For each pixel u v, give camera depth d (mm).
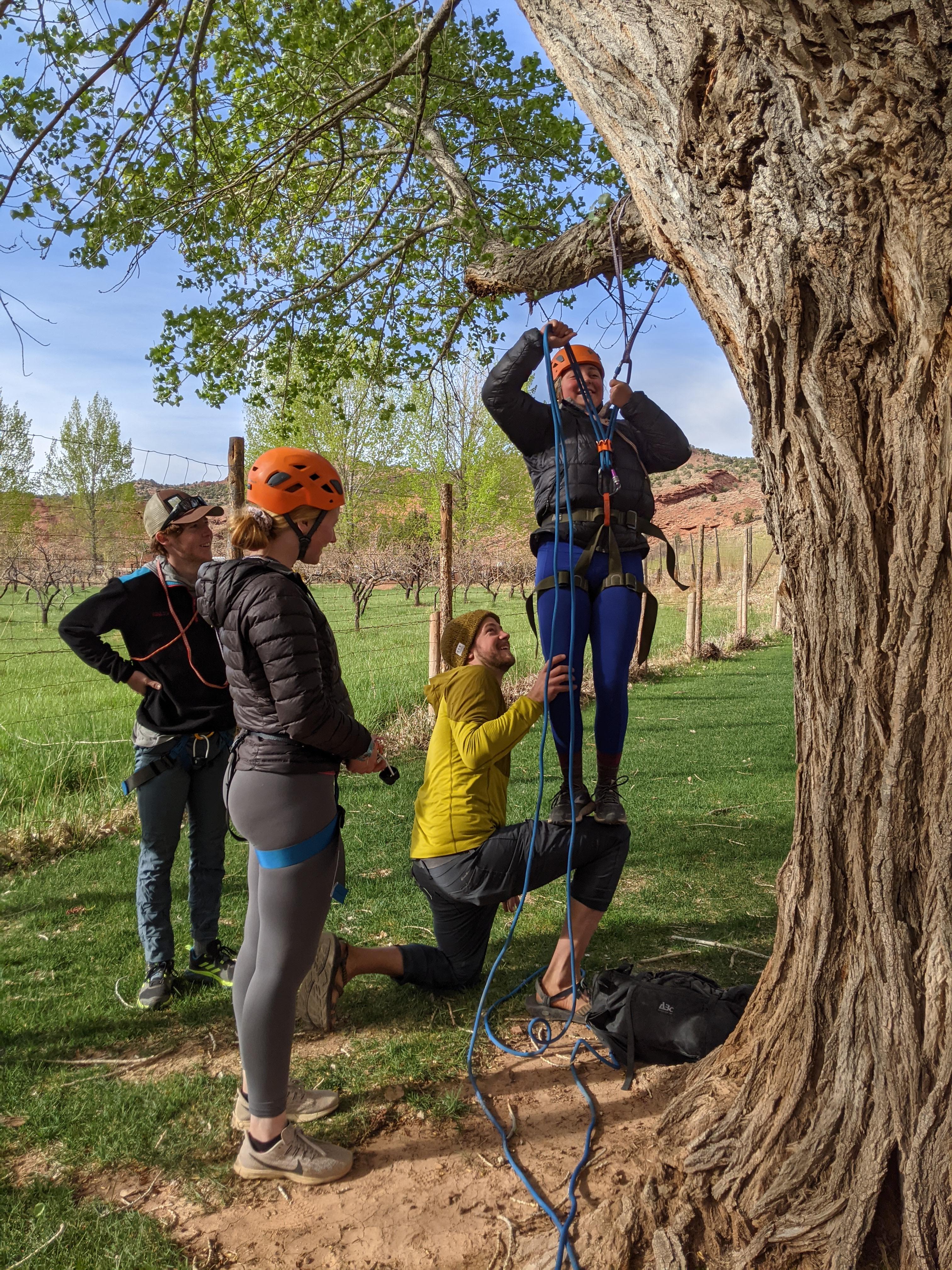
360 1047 3102
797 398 1942
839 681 1948
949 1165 1683
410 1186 2330
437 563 35375
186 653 3426
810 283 1863
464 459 28328
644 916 4363
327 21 4500
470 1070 2797
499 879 3162
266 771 2248
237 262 5504
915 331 1767
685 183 1973
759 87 1746
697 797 6832
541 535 3043
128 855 5633
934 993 1769
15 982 3721
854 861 1922
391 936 4109
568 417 3135
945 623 1786
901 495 1820
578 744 3096
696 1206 1962
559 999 3301
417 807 3402
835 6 1602
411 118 5660
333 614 33219
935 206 1670
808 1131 1918
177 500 3434
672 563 3195
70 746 7941
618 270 3297
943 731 1790
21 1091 2844
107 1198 2309
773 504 2068
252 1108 2357
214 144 4789
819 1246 1777
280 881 2264
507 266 4477
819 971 1968
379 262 5805
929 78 1585
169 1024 3324
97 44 3803
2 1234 2146
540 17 2248
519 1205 2236
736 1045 2297
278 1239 2143
